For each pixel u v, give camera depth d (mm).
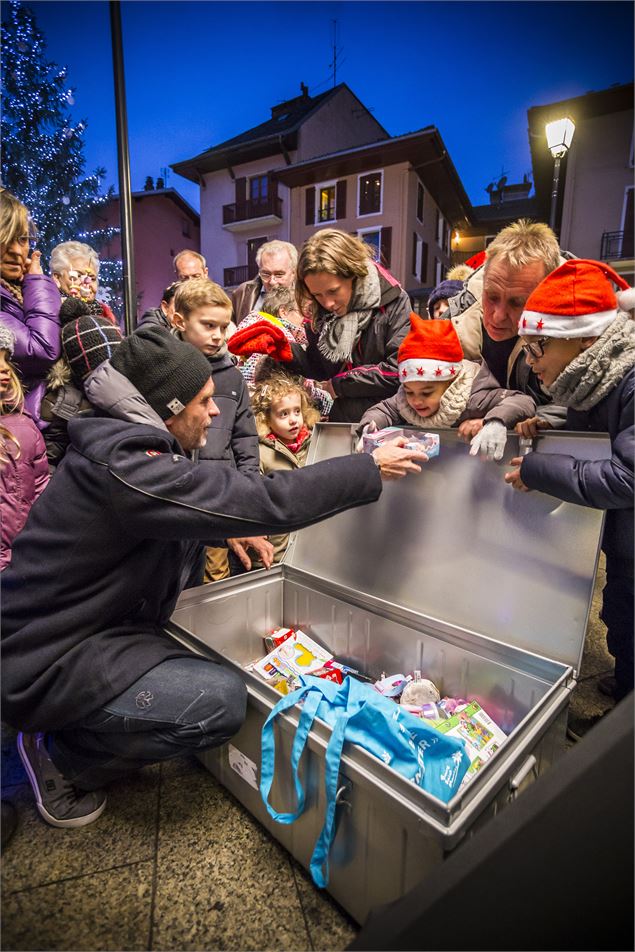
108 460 1036
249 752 1188
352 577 1685
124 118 2518
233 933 982
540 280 1326
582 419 1297
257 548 1747
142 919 1007
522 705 1264
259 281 2680
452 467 1506
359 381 1869
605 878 638
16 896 1053
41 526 1116
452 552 1478
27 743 1229
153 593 1252
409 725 1017
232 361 1951
